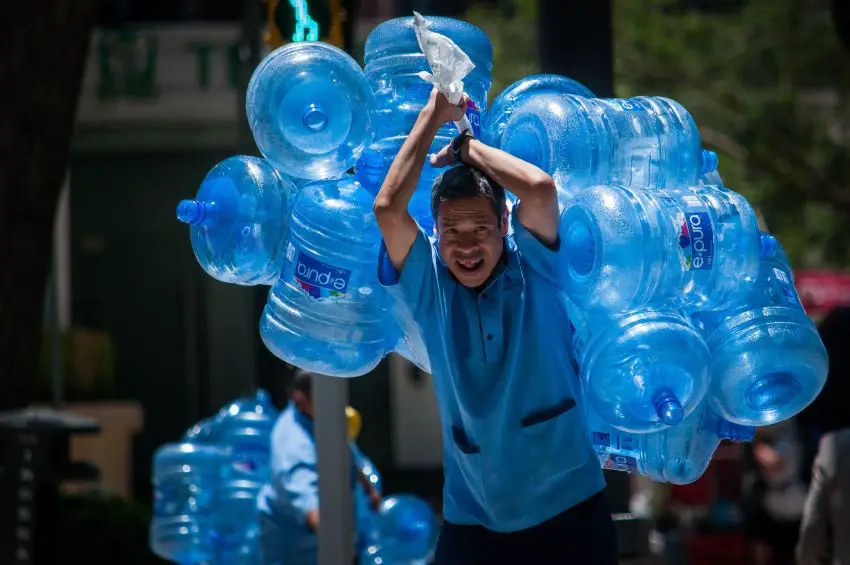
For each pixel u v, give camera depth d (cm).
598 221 706
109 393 3005
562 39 1305
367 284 767
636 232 703
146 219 3691
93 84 3450
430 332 740
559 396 731
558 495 728
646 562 1254
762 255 765
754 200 3041
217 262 830
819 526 1089
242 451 1357
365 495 1315
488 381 729
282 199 815
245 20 1878
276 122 769
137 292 3697
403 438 3816
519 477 727
